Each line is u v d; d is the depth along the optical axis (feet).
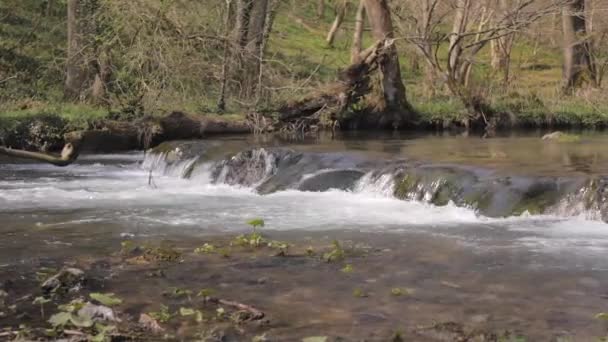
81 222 34.78
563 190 34.86
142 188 46.78
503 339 18.81
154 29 71.46
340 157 46.52
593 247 28.66
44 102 77.46
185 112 68.59
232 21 85.51
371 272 25.32
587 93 90.33
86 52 79.15
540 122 83.15
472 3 92.63
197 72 76.02
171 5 72.38
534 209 34.60
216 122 68.23
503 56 125.29
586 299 22.26
